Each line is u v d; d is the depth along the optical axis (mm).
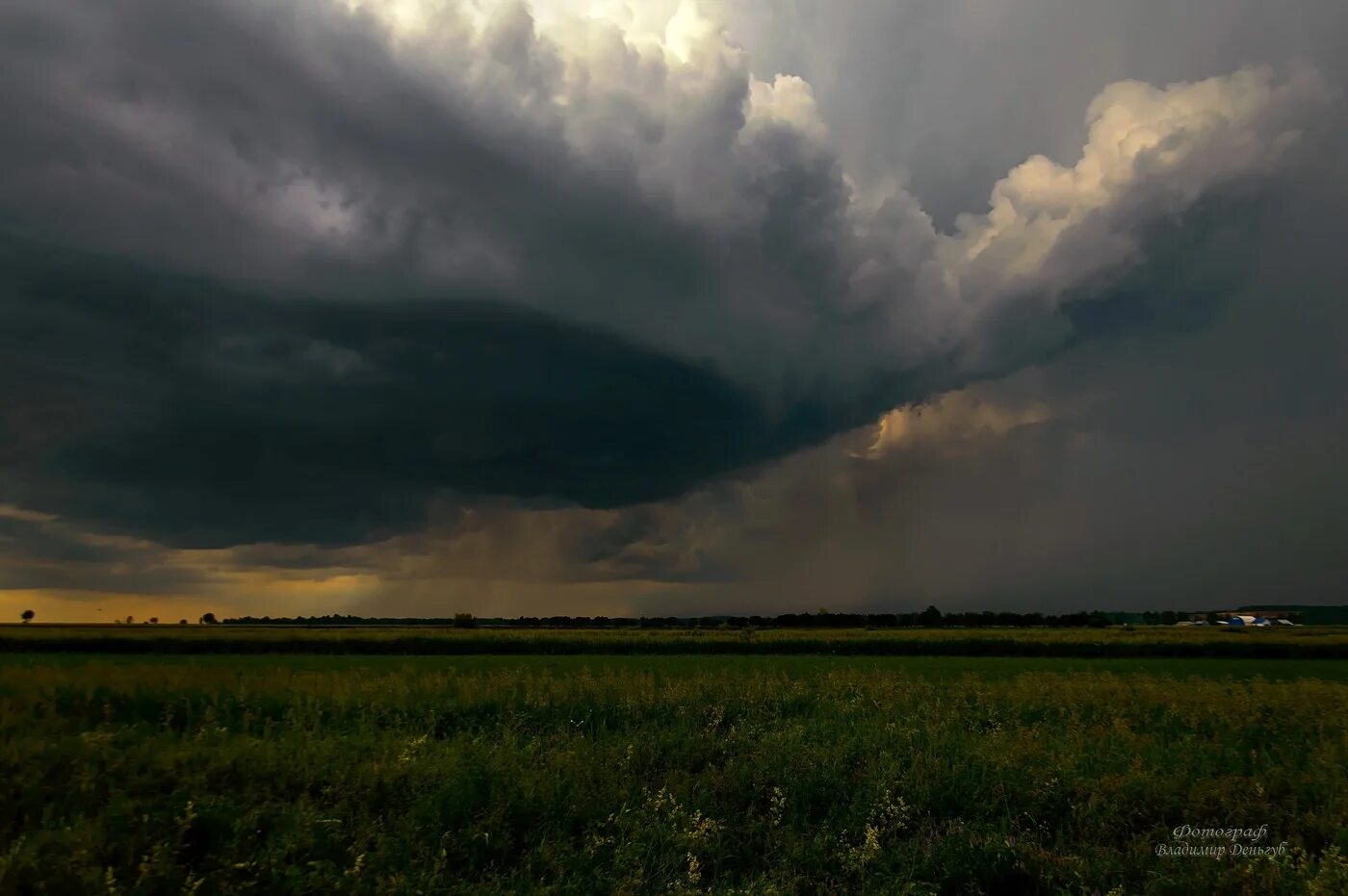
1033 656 52750
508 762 10008
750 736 13211
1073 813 9062
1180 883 7223
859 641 56125
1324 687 20875
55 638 52812
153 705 15531
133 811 7625
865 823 8875
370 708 15289
